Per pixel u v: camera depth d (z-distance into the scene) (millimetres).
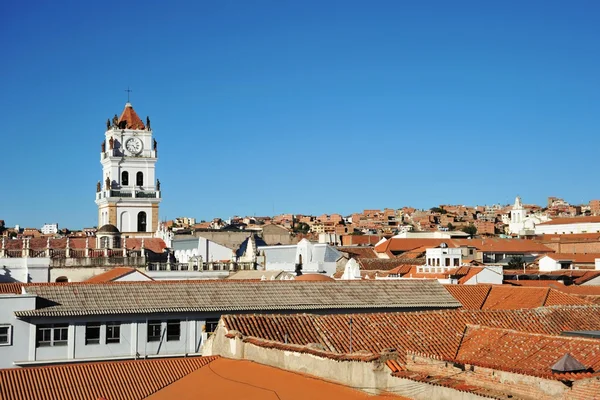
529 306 68625
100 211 166625
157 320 65312
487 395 26859
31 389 40188
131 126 164250
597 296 71000
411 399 29484
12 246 125375
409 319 49031
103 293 66125
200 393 37125
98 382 41188
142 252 117000
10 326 61750
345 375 32656
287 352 37188
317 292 69625
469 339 44406
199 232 178000
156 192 163125
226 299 67312
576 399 26625
